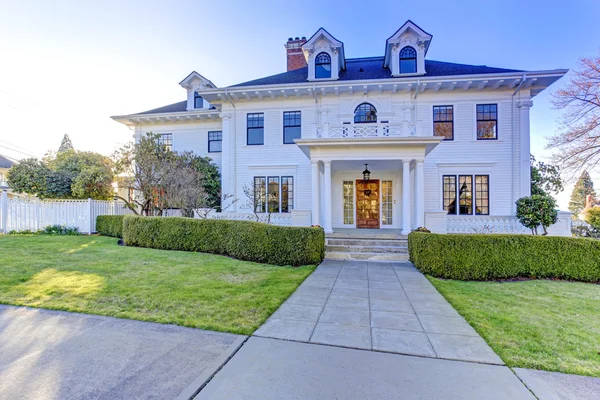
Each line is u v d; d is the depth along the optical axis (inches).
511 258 280.8
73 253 343.9
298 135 571.5
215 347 134.3
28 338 139.8
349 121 545.6
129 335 144.5
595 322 171.9
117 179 570.6
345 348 136.6
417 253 305.7
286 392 102.3
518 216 411.8
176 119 647.1
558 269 278.8
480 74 494.9
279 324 163.3
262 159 581.3
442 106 531.8
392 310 190.5
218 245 374.0
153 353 127.9
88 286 218.8
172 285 229.0
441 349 136.7
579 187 734.5
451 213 527.5
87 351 128.6
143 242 412.8
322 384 107.3
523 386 108.3
